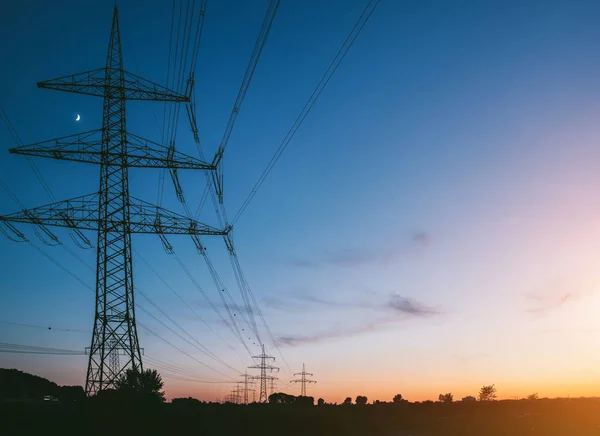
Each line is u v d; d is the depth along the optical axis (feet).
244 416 212.84
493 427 274.36
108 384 159.33
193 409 208.03
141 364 163.63
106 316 157.58
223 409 225.15
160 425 173.06
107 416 155.43
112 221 159.74
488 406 415.23
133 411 159.94
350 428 234.38
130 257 160.56
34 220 148.56
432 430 267.18
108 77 164.55
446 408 401.49
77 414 156.76
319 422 230.68
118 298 158.92
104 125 163.32
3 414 153.28
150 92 164.86
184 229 161.48
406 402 417.69
